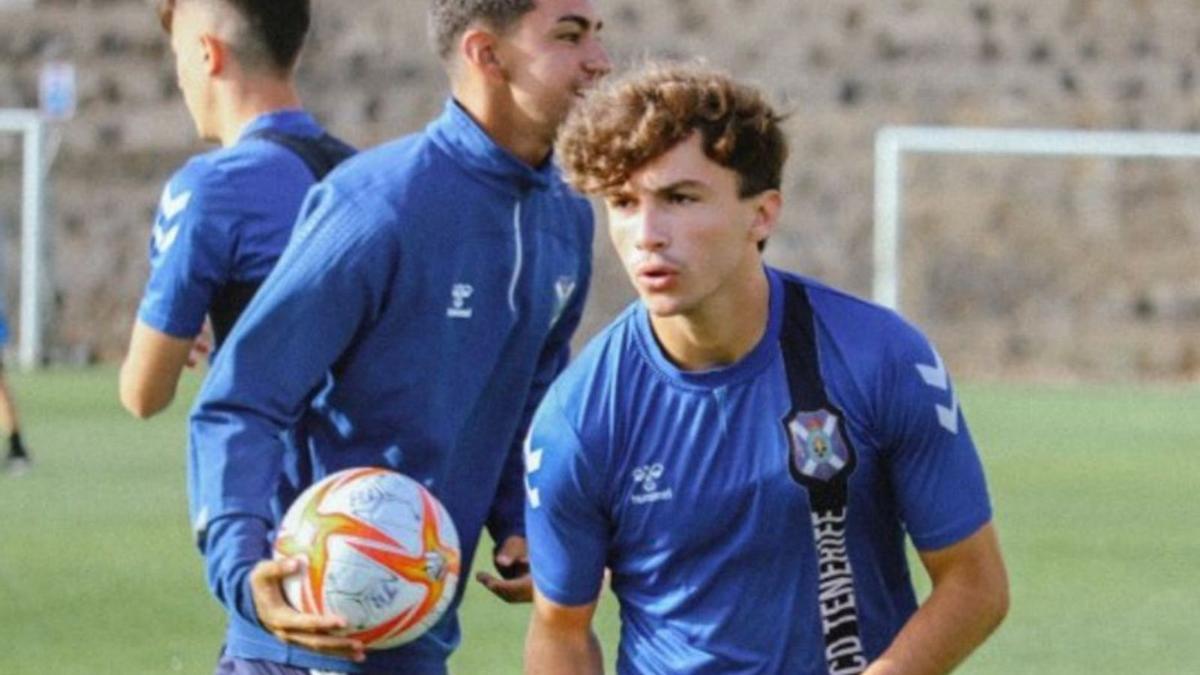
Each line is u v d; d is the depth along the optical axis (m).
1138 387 66.25
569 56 14.43
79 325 71.50
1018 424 53.88
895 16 73.50
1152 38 72.69
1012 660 26.17
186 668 25.38
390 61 73.94
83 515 37.25
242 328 14.06
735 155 12.38
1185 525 37.34
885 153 66.69
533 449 13.17
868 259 70.88
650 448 12.94
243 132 15.41
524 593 14.98
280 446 14.12
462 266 14.49
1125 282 70.00
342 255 14.16
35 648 26.42
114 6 75.50
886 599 13.13
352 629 13.72
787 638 13.02
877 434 12.83
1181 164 70.75
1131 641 27.31
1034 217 70.94
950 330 70.25
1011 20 73.25
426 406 14.56
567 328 15.55
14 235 73.00
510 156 14.55
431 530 13.92
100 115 74.19
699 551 13.02
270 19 15.37
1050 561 33.47
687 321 12.70
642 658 13.33
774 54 73.31
